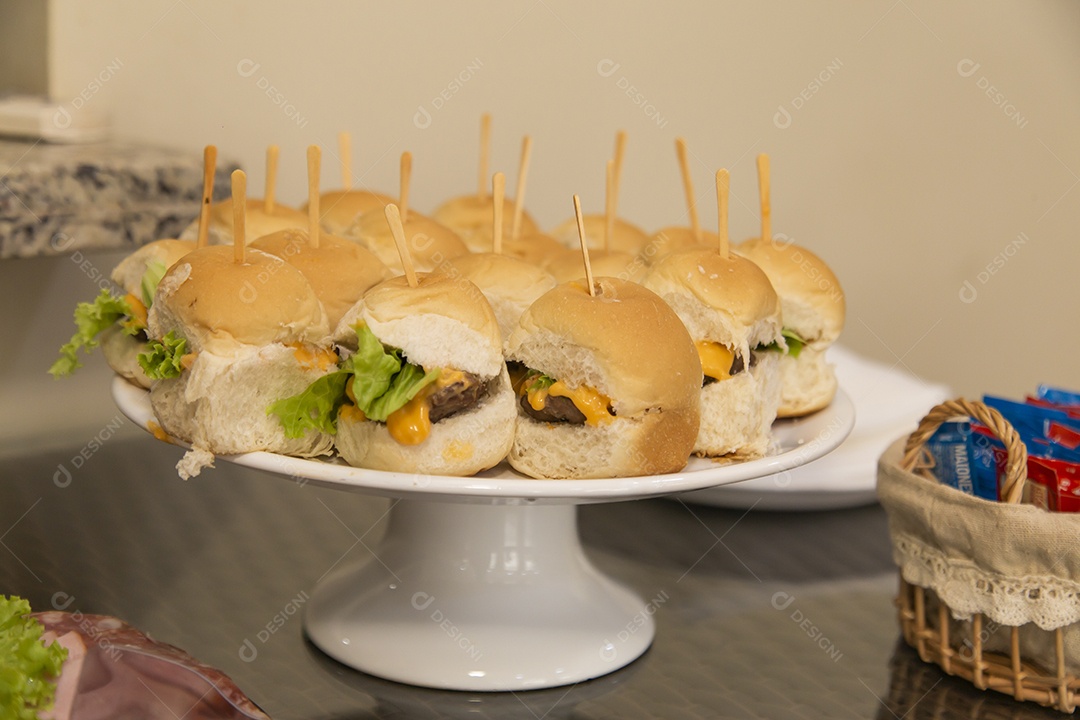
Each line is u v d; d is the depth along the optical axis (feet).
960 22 4.54
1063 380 5.06
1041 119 4.76
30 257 3.22
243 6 3.45
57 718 1.98
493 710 2.24
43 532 2.68
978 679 2.31
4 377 3.24
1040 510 2.24
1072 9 4.70
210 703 2.03
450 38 3.71
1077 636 2.25
